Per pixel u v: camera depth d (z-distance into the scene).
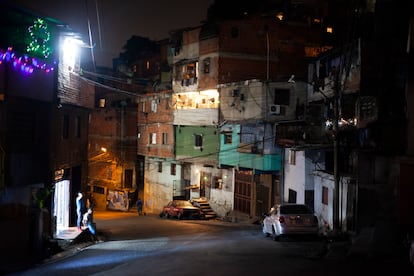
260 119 34.84
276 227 20.19
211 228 29.19
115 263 15.16
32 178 19.17
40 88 20.16
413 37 17.64
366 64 22.97
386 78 21.61
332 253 15.88
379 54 22.81
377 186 19.86
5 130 17.33
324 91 30.56
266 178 35.19
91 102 28.73
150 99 50.66
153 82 52.81
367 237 17.11
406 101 18.11
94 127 58.62
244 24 42.19
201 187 43.41
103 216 43.91
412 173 17.08
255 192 36.41
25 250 16.75
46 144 20.86
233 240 20.81
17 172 17.92
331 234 20.61
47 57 20.11
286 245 18.72
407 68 18.38
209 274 12.60
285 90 34.97
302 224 19.75
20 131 18.94
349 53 24.92
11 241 16.23
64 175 25.09
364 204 19.94
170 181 47.81
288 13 44.19
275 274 12.38
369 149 20.31
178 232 26.33
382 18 22.20
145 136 51.69
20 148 18.64
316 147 26.67
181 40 45.94
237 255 15.95
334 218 20.53
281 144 32.09
